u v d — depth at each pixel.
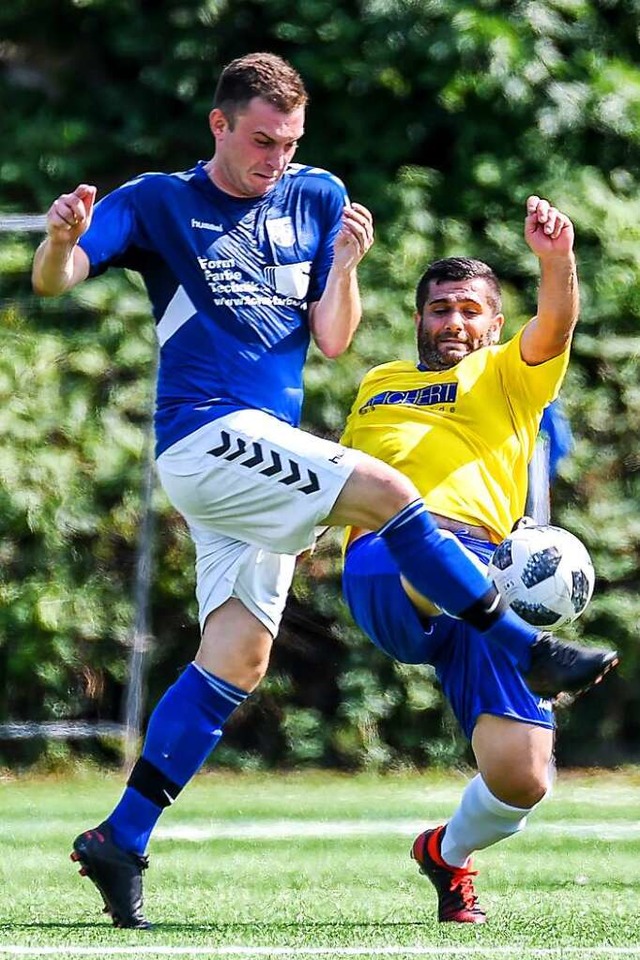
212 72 40.69
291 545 14.09
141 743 33.62
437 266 16.19
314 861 20.38
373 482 13.69
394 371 16.33
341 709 33.59
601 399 34.38
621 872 19.12
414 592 14.54
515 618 13.59
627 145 38.91
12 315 34.78
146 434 33.03
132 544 33.06
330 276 14.81
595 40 39.12
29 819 25.55
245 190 14.66
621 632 34.19
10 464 32.47
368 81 39.12
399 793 30.84
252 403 14.38
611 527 33.97
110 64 41.59
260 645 14.66
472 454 15.32
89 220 13.72
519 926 14.18
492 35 38.06
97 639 33.06
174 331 14.59
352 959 11.86
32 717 33.06
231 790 31.19
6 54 41.34
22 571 32.72
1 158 40.44
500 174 38.22
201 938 13.15
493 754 14.27
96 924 14.21
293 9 39.66
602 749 34.78
